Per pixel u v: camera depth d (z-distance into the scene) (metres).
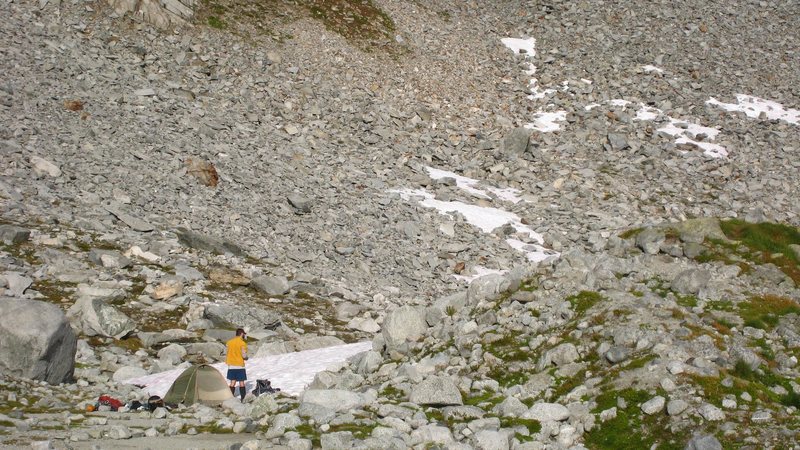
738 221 21.88
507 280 20.06
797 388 14.79
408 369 17.42
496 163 52.81
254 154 44.47
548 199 48.66
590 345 16.53
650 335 16.00
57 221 31.95
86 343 23.66
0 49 44.56
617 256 21.23
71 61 46.97
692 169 54.56
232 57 55.69
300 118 51.75
